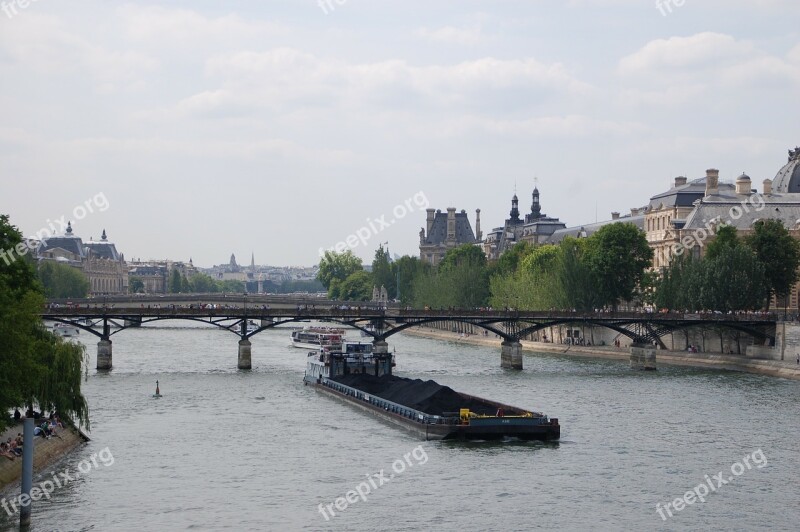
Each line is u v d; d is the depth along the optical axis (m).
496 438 103.56
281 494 82.06
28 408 97.69
